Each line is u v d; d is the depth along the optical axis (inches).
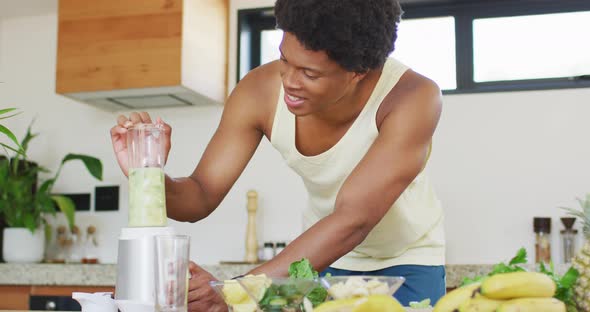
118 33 128.0
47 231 140.9
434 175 125.8
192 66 126.9
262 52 144.3
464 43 132.5
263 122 63.9
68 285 122.1
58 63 130.6
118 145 50.9
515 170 123.5
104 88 127.4
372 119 58.7
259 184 135.5
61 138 147.9
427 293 69.0
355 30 47.6
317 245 47.4
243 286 36.0
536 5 130.3
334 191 66.1
